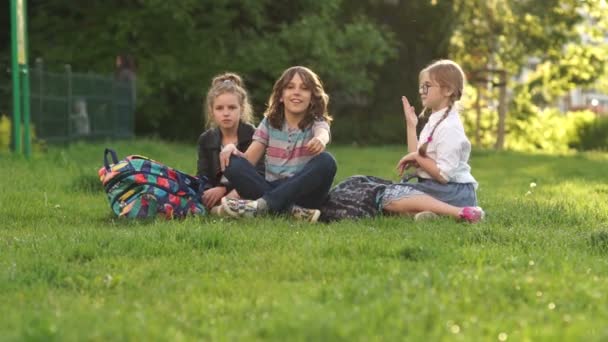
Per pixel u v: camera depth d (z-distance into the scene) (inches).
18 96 869.8
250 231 374.9
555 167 1077.1
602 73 2197.3
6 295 263.3
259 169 454.0
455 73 435.8
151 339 203.6
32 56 1595.7
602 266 301.0
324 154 428.8
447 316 218.1
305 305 225.3
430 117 440.8
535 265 295.6
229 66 1615.4
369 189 438.6
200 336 212.2
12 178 631.8
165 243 342.0
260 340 204.1
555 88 2233.0
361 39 1697.8
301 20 1718.8
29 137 880.9
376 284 251.3
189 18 1539.1
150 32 1610.5
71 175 676.7
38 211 466.3
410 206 430.3
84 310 236.8
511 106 2214.6
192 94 1640.0
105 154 443.2
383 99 1982.0
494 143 2191.2
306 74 439.2
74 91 1098.7
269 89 1676.9
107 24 1590.8
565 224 434.6
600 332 205.2
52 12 1664.6
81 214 464.4
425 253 319.9
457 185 434.6
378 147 1686.8
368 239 347.9
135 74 1477.6
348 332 200.8
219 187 452.8
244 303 240.7
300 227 395.5
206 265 306.7
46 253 331.3
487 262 309.9
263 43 1635.1
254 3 1640.0
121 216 434.9
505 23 1995.6
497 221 428.8
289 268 295.6
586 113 2206.0
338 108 1967.3
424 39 2001.7
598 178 871.1
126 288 270.2
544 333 199.9
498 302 238.2
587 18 2162.9
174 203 434.6
